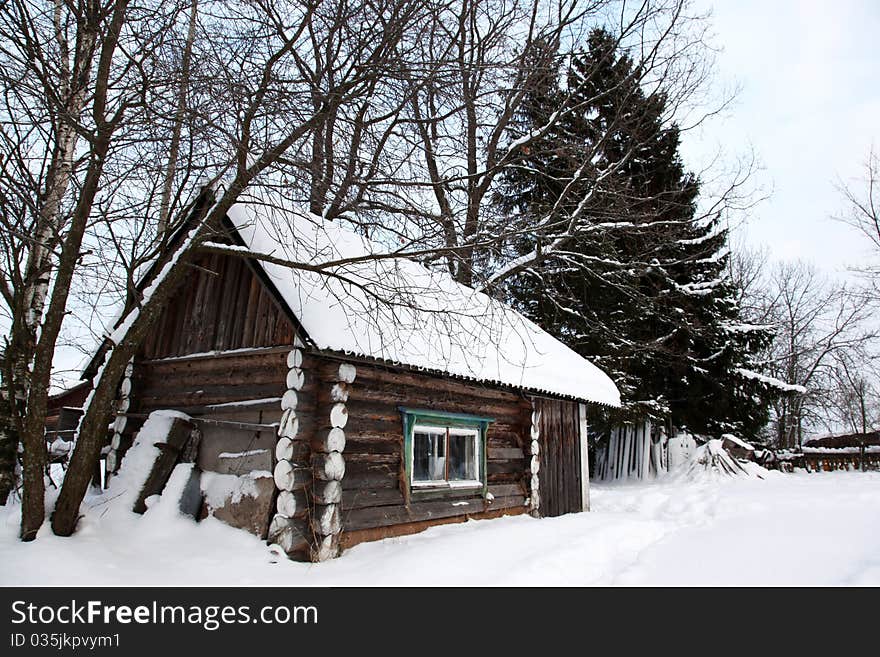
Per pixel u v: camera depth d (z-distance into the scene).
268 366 6.62
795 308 35.31
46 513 5.54
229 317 7.17
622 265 14.96
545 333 13.32
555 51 11.77
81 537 5.43
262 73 5.86
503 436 9.37
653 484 16.08
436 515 7.58
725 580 5.31
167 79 5.50
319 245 7.41
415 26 6.93
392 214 6.89
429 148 8.83
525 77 9.95
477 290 11.13
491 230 8.45
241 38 5.91
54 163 5.91
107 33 5.65
